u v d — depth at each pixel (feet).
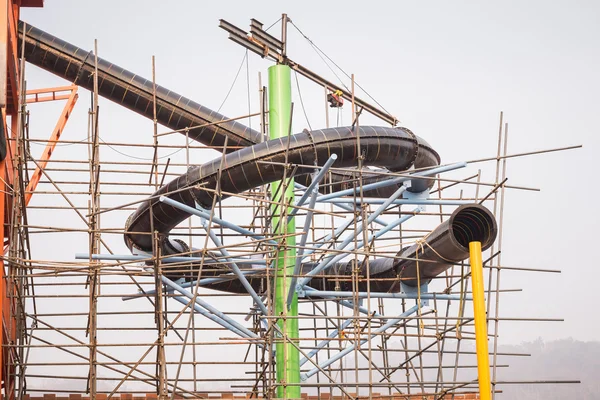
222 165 100.01
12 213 104.88
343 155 106.52
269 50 122.42
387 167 112.88
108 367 106.42
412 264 111.55
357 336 106.42
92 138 114.73
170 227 112.06
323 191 134.92
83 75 131.34
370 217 112.78
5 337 106.01
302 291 115.34
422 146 111.04
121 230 109.50
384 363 130.21
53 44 130.11
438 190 128.77
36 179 122.42
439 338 111.34
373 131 107.14
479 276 98.32
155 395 117.50
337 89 127.75
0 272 100.89
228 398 109.40
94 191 108.06
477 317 97.35
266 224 114.73
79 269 102.06
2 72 102.12
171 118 134.41
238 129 135.33
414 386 117.70
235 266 108.58
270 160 104.42
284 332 102.37
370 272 120.06
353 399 102.58
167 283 111.24
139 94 132.46
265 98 131.85
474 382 104.22
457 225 105.19
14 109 124.26
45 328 114.11
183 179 106.63
